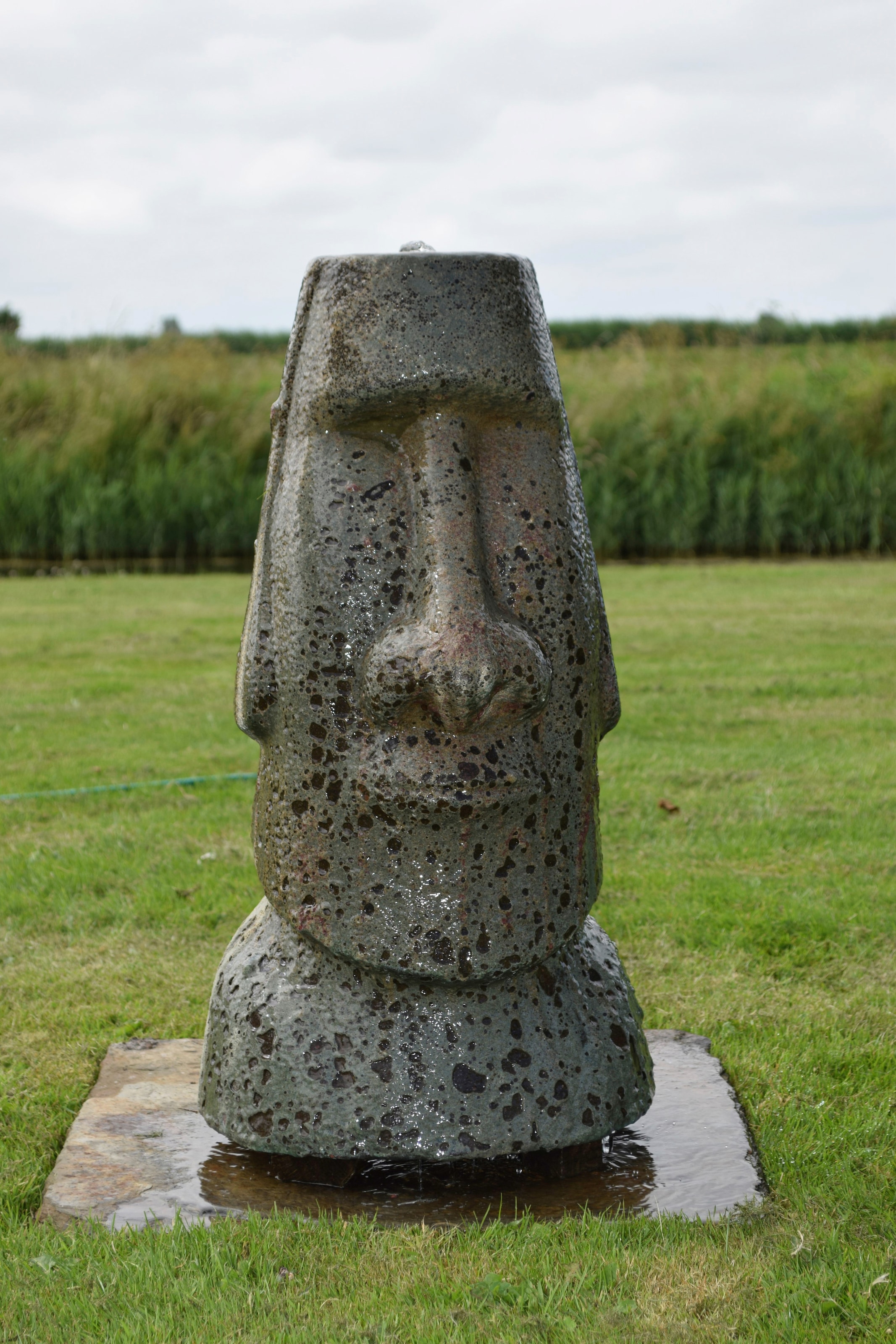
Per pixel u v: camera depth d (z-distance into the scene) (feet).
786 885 17.89
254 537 57.11
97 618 41.29
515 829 10.04
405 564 9.96
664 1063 12.53
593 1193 10.19
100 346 65.10
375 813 9.91
